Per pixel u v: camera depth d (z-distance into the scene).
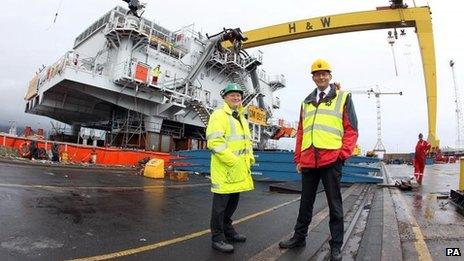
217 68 26.45
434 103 25.97
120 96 20.98
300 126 4.17
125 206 6.27
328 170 3.65
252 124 24.64
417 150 10.73
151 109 22.36
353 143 3.60
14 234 3.84
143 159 16.70
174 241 4.15
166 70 22.94
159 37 23.81
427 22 24.73
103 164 16.88
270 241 4.32
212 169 4.04
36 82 23.61
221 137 3.90
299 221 3.93
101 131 29.88
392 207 6.14
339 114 3.71
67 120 29.62
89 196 6.99
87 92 19.94
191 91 22.84
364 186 10.70
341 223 3.55
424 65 25.53
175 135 25.14
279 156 14.23
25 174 9.26
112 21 21.11
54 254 3.34
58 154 14.90
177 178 13.02
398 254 3.46
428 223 4.83
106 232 4.33
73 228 4.36
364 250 3.69
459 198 6.39
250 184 4.13
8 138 14.73
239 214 6.16
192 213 6.11
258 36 26.98
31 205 5.41
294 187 10.17
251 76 28.09
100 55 22.30
